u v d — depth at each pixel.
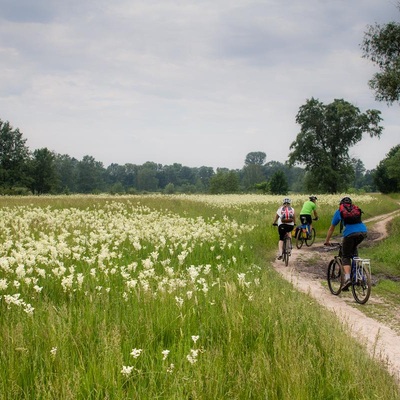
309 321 6.09
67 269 8.26
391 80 21.86
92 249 9.82
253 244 16.03
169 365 4.47
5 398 3.67
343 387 4.34
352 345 5.38
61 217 17.27
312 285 10.88
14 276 7.13
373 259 14.55
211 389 4.00
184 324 5.40
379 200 48.47
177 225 15.82
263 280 8.69
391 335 7.02
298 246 18.30
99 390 3.81
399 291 10.18
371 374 4.76
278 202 35.53
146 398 3.83
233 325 5.42
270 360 4.67
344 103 82.25
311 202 18.59
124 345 4.68
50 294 6.75
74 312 5.56
